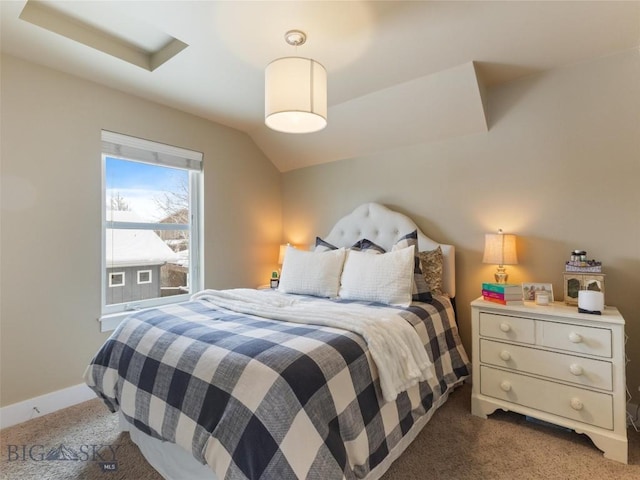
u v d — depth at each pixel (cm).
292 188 383
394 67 222
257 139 358
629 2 162
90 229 238
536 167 233
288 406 106
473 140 261
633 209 200
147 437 161
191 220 309
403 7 164
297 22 174
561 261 223
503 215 246
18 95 207
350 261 241
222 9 164
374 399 137
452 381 205
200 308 200
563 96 223
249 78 237
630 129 201
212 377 122
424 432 187
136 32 202
